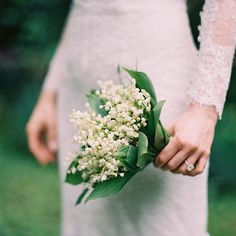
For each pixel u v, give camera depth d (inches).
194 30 80.7
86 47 38.5
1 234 69.0
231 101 95.1
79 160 33.4
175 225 36.2
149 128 31.1
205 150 30.6
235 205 85.5
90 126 31.5
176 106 35.5
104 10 37.2
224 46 32.2
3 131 131.8
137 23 36.0
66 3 112.0
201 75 32.1
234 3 32.1
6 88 138.4
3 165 107.7
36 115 46.2
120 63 36.7
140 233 37.1
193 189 36.2
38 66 127.3
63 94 42.0
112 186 31.7
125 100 32.0
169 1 36.0
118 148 30.9
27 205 85.0
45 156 46.2
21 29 116.0
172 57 35.6
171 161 30.5
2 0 116.0
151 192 36.3
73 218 41.2
